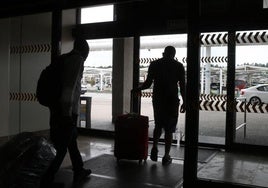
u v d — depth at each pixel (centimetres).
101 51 772
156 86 418
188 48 310
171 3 529
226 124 507
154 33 539
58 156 275
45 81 286
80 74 312
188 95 310
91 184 318
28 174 231
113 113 787
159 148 511
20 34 568
